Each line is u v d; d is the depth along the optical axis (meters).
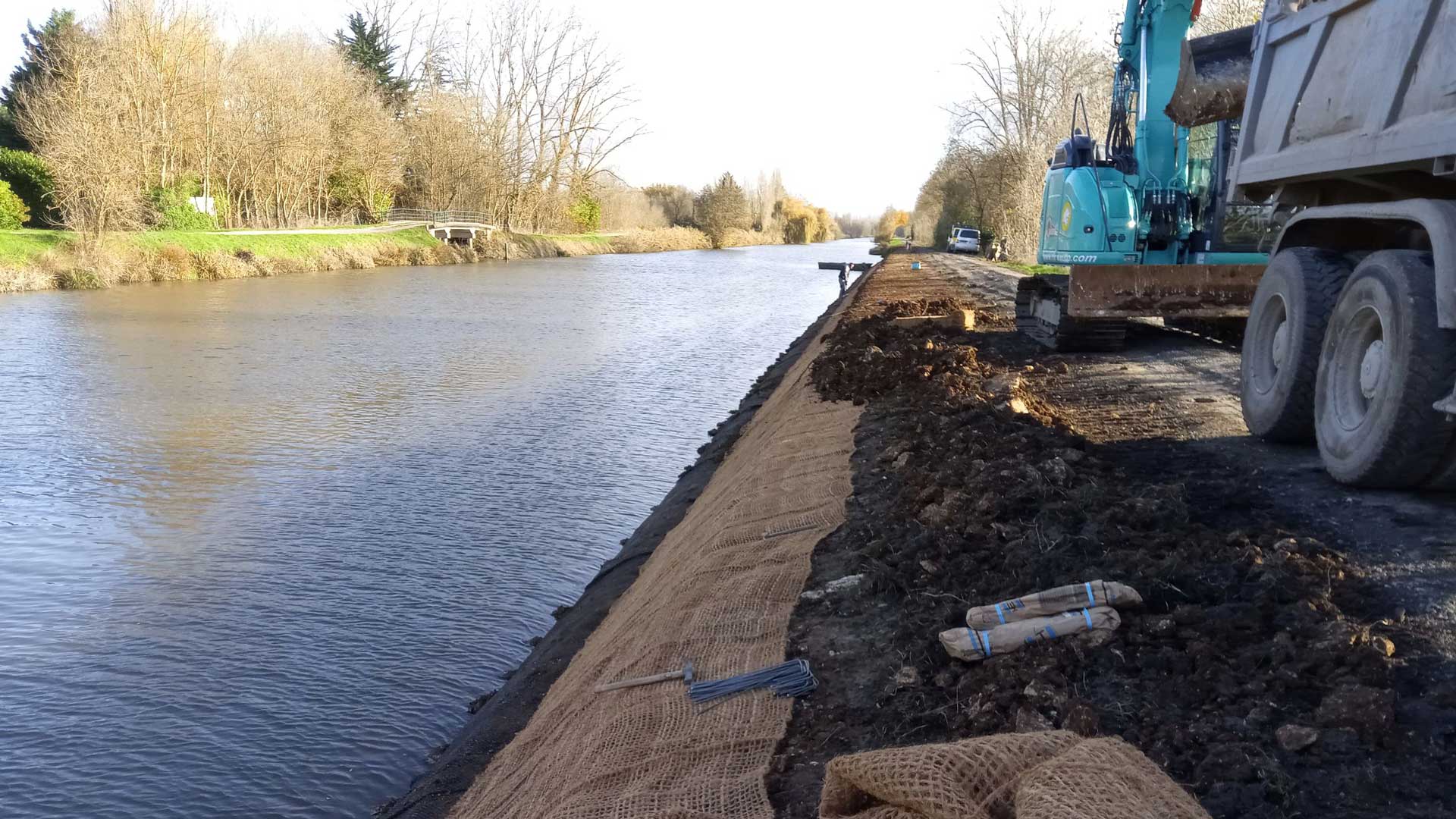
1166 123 12.79
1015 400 9.30
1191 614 4.50
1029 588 5.02
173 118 53.31
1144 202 12.77
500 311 37.41
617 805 4.32
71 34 56.22
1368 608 4.54
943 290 26.67
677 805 4.11
